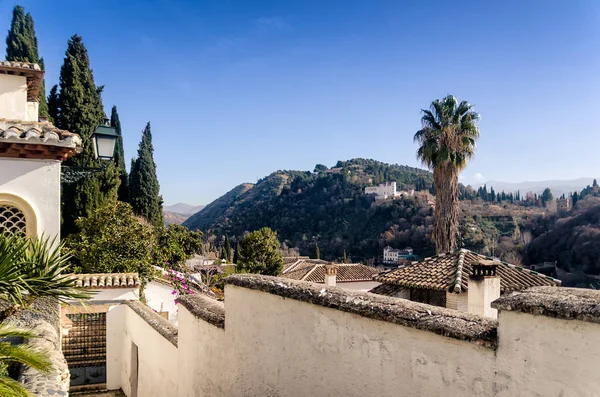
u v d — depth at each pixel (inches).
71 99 886.4
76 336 454.3
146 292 552.1
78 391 422.9
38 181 291.1
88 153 813.9
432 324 112.0
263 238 1370.6
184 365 266.4
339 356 144.0
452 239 749.9
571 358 83.7
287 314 170.4
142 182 1105.4
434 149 756.6
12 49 973.2
